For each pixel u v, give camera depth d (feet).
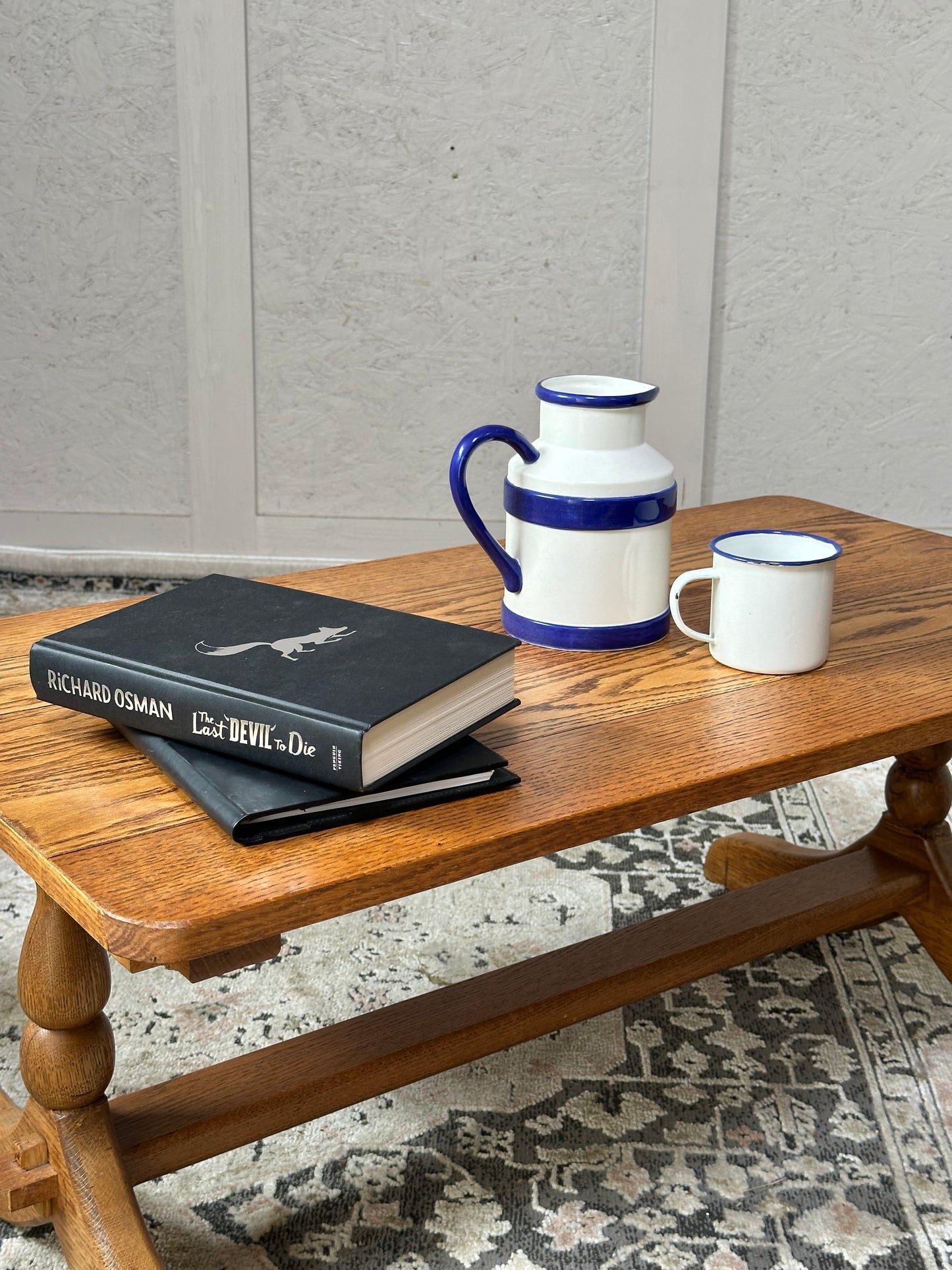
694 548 5.03
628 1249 3.74
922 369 9.90
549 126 9.37
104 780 2.99
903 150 9.37
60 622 4.15
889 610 4.32
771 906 4.78
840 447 10.15
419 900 5.70
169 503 10.36
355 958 5.22
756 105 9.30
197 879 2.53
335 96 9.29
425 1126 4.28
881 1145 4.21
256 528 10.37
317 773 2.74
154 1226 3.80
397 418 10.07
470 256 9.68
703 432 10.08
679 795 3.01
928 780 5.05
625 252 9.67
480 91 9.29
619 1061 4.64
